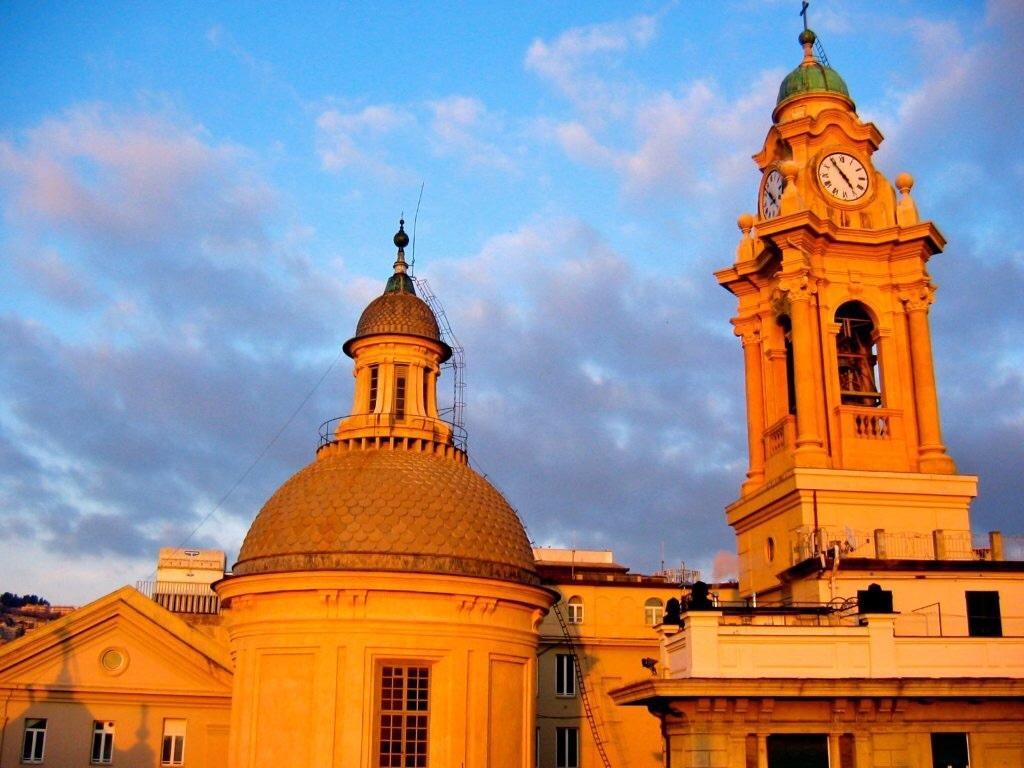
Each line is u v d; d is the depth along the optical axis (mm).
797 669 30656
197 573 63000
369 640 36094
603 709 61625
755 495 39781
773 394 41094
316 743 35312
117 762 46125
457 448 43281
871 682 30000
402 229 48438
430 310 45750
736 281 42906
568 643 57406
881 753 30281
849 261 40469
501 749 37156
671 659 32781
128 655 47344
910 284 40125
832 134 42062
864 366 41312
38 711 46094
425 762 35969
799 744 30234
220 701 47344
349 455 40500
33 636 46625
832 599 33375
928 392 39125
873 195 41719
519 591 38188
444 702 36312
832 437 38562
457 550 37562
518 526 40812
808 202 40812
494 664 37625
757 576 39969
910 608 34094
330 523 37656
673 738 31719
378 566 36594
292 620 36594
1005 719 30984
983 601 34344
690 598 33312
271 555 37625
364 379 44062
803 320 38875
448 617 36906
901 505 37281
